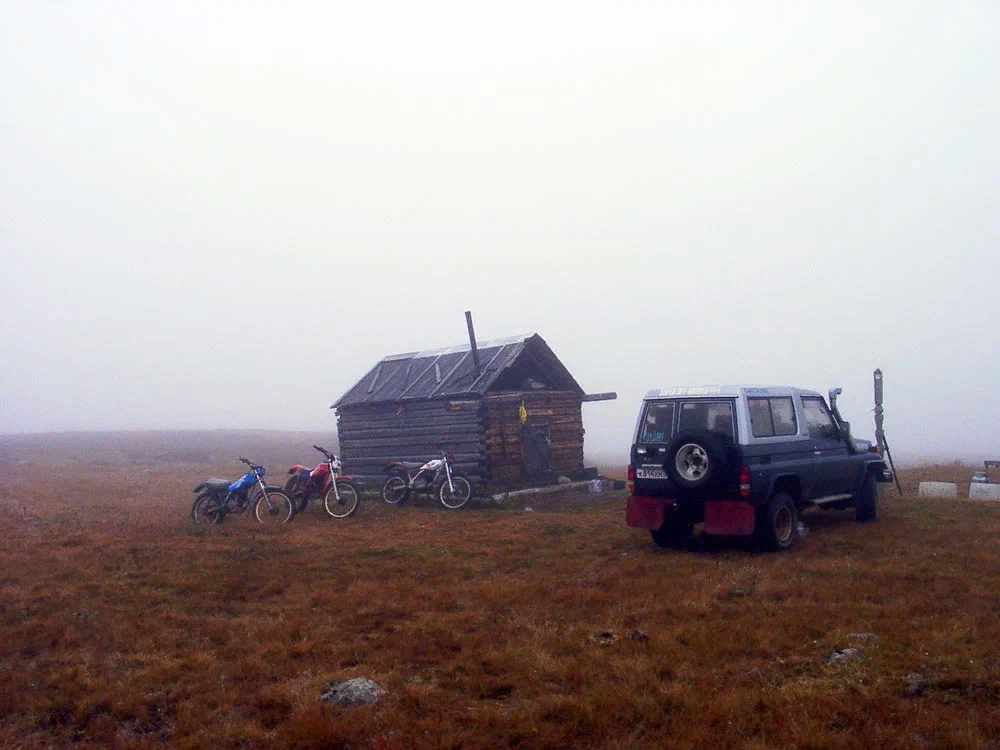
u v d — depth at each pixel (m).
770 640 7.02
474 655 6.91
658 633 7.25
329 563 11.45
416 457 20.33
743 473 10.78
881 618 7.59
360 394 22.20
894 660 6.39
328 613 8.65
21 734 5.64
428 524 15.23
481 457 18.94
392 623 8.14
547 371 21.31
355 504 16.72
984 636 6.91
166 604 9.20
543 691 6.07
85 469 34.81
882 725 5.15
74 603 9.25
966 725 5.04
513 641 7.27
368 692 6.01
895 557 10.39
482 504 17.69
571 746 5.19
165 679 6.61
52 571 11.01
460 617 8.15
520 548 12.23
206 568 11.16
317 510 17.64
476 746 5.14
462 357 21.06
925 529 12.52
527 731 5.29
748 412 11.24
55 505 19.36
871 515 13.52
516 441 19.59
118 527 15.12
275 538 13.82
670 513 11.66
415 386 20.98
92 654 7.28
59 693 6.32
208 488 15.94
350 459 22.03
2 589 9.98
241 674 6.65
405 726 5.45
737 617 7.82
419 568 10.89
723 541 12.20
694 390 11.59
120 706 5.96
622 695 5.75
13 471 33.38
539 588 9.27
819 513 14.70
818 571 9.76
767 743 5.02
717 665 6.49
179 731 5.55
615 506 17.14
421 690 6.10
